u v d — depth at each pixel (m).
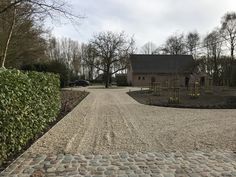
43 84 9.18
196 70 60.84
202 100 22.09
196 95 24.33
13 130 6.09
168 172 5.39
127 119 12.09
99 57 51.50
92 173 5.33
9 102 5.75
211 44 57.59
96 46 51.34
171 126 10.35
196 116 13.08
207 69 58.50
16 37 21.55
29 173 5.30
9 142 5.93
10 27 18.36
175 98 21.12
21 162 5.95
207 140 8.06
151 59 65.31
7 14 16.12
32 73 8.37
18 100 6.34
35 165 5.76
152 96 27.28
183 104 18.94
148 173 5.33
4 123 5.54
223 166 5.75
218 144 7.58
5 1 14.34
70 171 5.43
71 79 60.28
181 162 6.00
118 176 5.18
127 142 7.80
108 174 5.28
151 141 7.93
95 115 13.34
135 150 6.97
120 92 34.47
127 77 68.56
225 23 54.62
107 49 51.25
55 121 11.49
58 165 5.78
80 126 10.34
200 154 6.61
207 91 29.39
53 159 6.18
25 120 6.97
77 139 8.15
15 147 6.41
